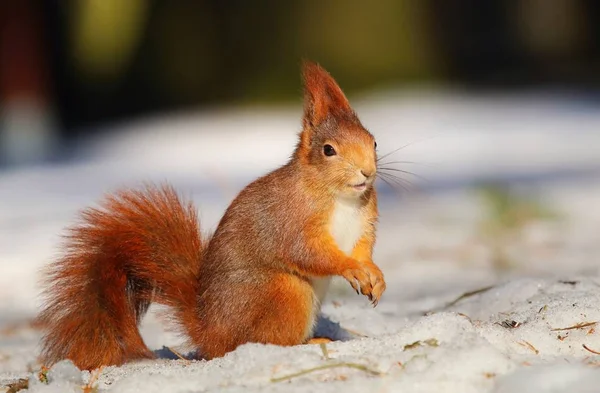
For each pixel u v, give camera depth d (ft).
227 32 113.70
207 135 95.25
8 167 84.74
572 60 119.44
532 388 16.49
